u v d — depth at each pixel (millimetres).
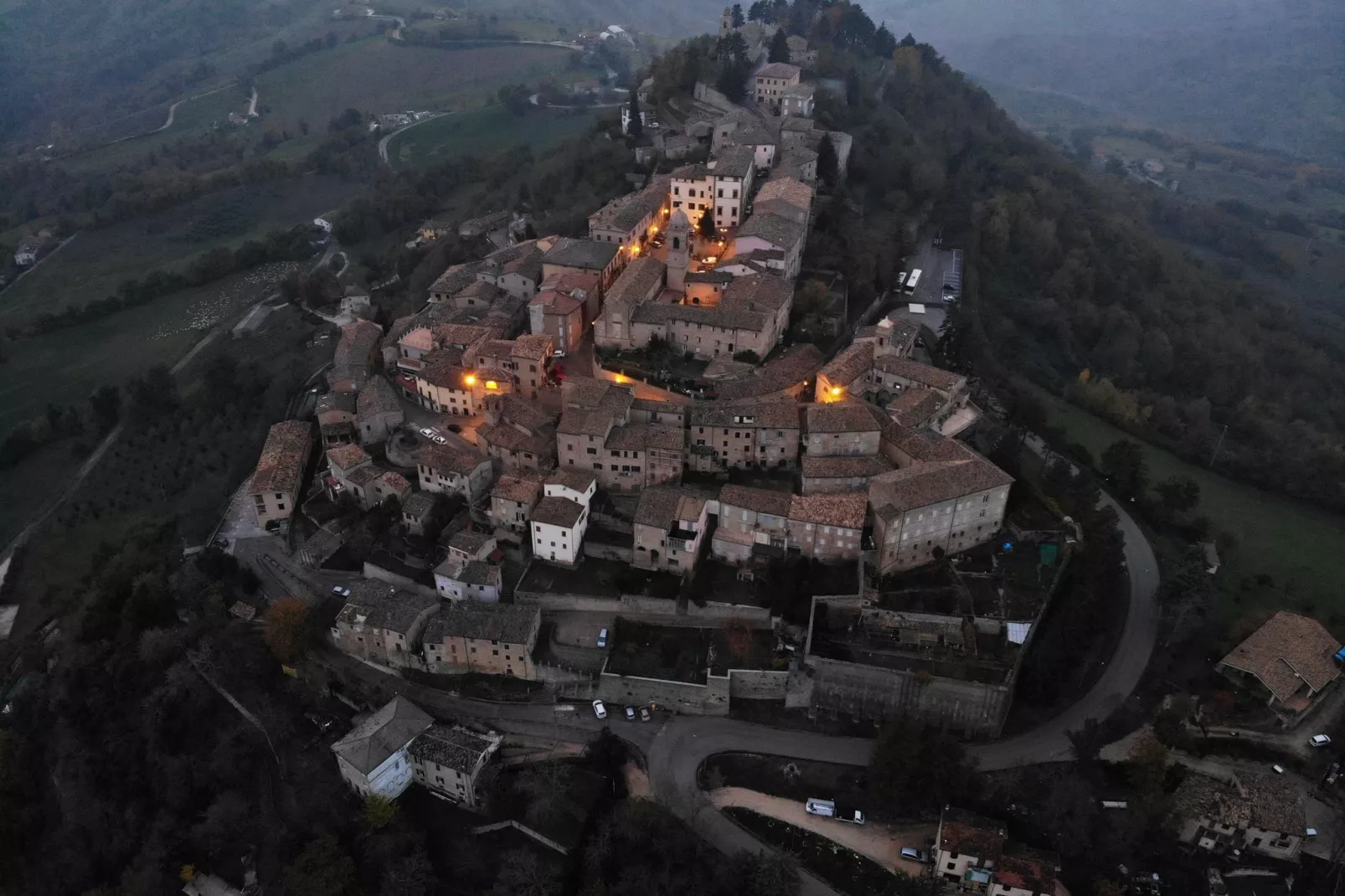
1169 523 144625
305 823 109875
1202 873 98750
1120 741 110438
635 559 128500
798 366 149625
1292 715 109812
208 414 193875
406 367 167625
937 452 131375
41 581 164125
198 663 124938
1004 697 110375
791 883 97938
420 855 105000
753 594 124062
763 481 138625
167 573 140625
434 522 136500
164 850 112000
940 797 102875
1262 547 146250
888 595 121250
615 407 139750
